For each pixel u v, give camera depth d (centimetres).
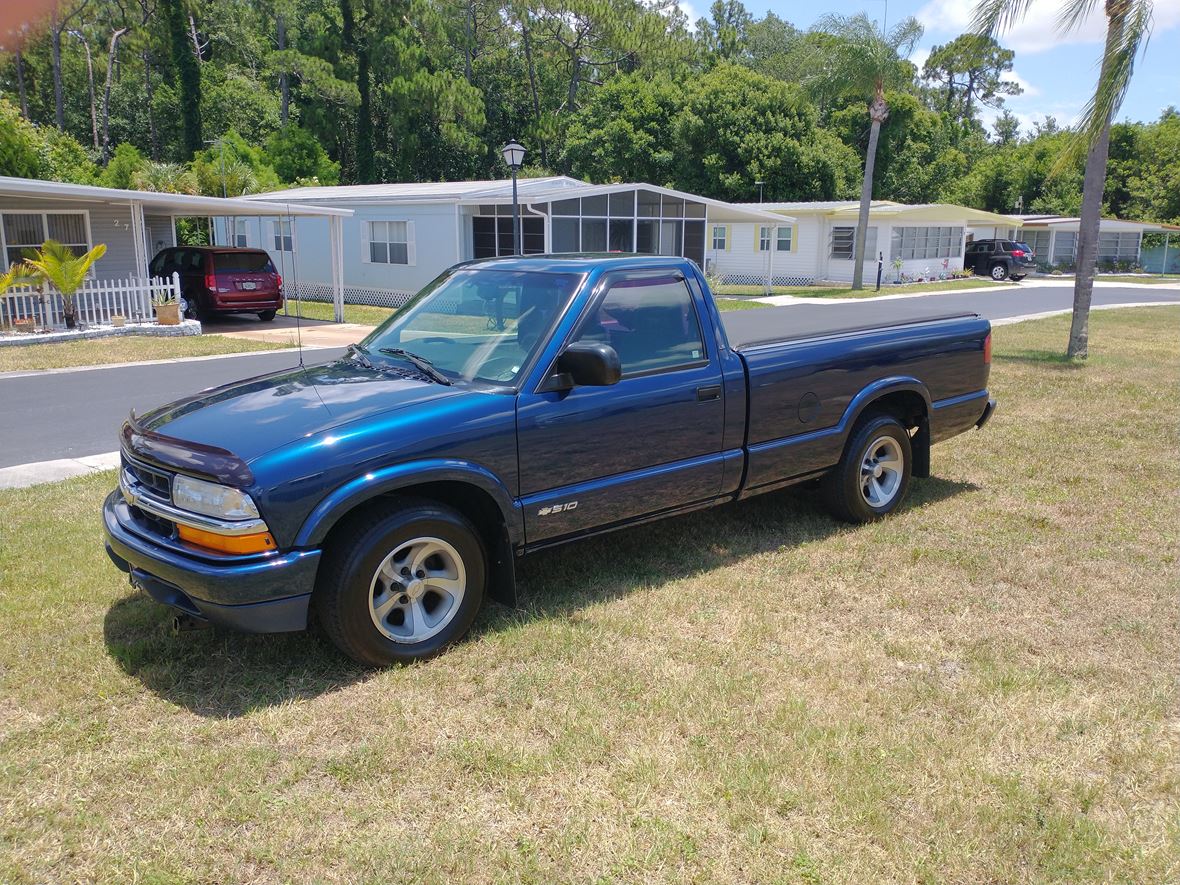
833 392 553
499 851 280
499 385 426
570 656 407
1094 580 500
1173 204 4941
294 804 303
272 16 5441
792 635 431
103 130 4956
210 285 1898
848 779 315
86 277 1795
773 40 6912
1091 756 332
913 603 469
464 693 376
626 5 4956
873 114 3039
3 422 929
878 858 279
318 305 2455
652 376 468
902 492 619
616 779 316
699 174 4012
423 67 4638
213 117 4788
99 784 314
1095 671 396
